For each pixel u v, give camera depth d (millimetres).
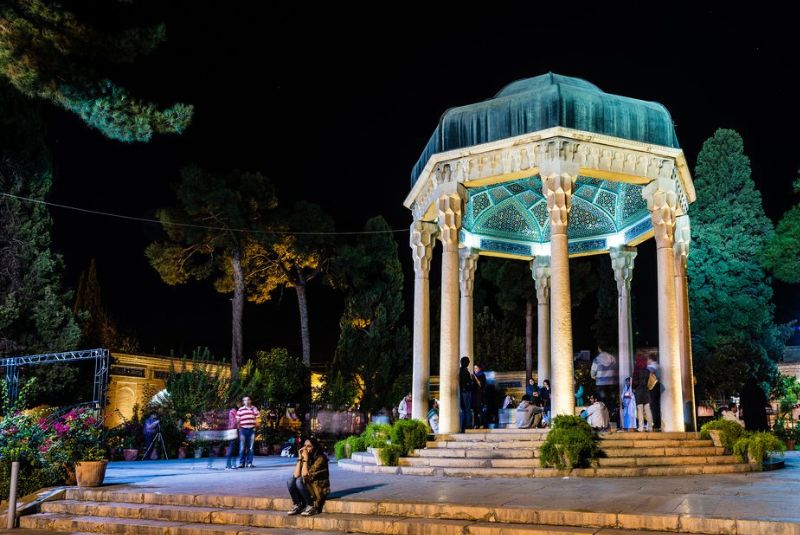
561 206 14523
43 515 11312
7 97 24953
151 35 16219
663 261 15445
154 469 17562
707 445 14312
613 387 22391
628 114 15312
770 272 28484
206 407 25734
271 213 34312
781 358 28625
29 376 24672
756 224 28328
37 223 26250
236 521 10031
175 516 10508
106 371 21672
